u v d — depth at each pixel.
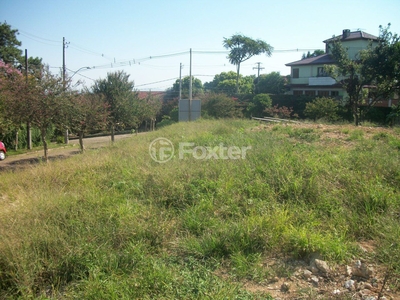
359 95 20.25
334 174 5.66
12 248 3.67
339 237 3.97
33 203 5.05
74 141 26.45
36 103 11.70
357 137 8.80
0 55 26.25
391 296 3.02
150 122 33.19
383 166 5.84
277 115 25.62
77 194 5.61
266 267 3.57
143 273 3.44
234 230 4.10
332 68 19.62
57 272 3.56
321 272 3.44
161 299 3.01
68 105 12.43
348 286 3.21
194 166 6.76
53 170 7.38
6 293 3.32
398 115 18.30
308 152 7.11
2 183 7.07
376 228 4.09
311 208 4.73
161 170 6.52
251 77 57.62
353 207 4.67
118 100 18.66
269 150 7.34
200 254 3.83
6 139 20.72
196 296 3.04
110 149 10.56
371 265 3.49
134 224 4.39
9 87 12.30
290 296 3.12
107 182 6.49
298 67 34.19
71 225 4.38
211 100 26.45
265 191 5.27
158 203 5.30
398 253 3.43
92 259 3.67
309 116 21.47
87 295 3.13
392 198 4.75
